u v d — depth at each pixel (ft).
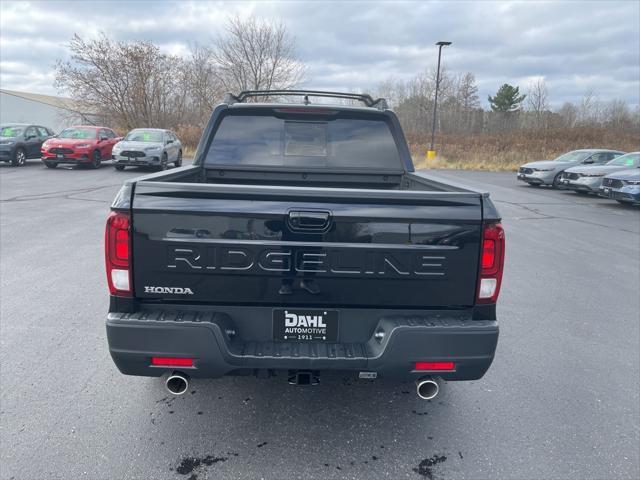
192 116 122.31
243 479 8.52
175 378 8.81
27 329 14.47
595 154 60.23
